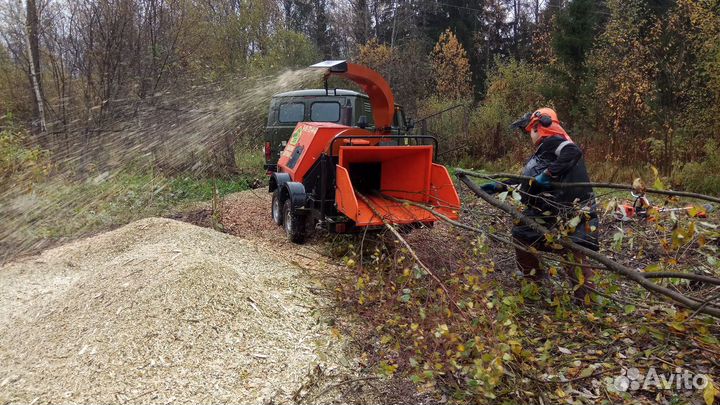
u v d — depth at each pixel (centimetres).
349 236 650
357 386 360
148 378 341
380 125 720
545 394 339
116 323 388
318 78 937
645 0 1755
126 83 1109
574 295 449
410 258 473
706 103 1206
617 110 1373
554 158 465
